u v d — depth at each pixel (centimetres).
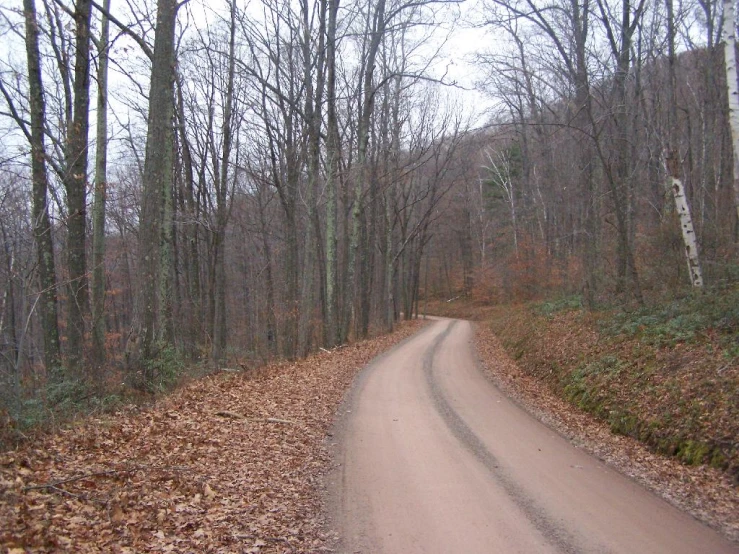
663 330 1242
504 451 889
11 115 1225
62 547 433
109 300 3119
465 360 2222
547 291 3394
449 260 7419
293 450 849
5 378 873
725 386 873
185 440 788
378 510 627
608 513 623
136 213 2761
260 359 2008
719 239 1633
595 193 2044
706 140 2141
